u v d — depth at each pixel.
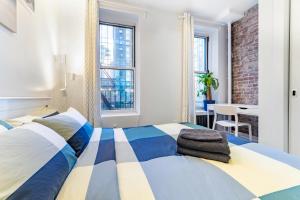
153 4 2.96
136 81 3.27
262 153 1.05
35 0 1.83
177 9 3.15
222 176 0.77
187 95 3.25
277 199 0.61
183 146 1.08
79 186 0.66
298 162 0.91
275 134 2.19
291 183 0.71
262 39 2.33
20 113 1.42
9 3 1.29
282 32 2.08
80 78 2.68
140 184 0.71
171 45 3.25
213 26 3.66
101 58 3.15
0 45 1.19
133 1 2.86
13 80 1.37
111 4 2.81
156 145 1.23
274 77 2.19
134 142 1.29
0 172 0.52
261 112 2.36
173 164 0.90
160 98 3.22
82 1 2.65
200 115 3.69
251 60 3.23
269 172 0.81
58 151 0.79
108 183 0.67
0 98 1.12
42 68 2.02
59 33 2.58
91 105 2.62
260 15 2.34
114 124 3.00
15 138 0.66
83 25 2.65
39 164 0.63
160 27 3.17
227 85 3.81
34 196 0.51
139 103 3.12
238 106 2.84
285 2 2.06
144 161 0.96
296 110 2.04
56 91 2.50
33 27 1.78
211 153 0.98
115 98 3.25
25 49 1.59
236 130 2.68
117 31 3.24
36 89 1.85
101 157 0.97
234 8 3.17
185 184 0.71
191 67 3.28
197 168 0.85
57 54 2.52
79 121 1.34
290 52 2.08
